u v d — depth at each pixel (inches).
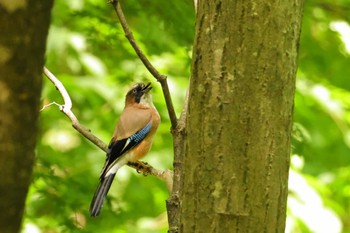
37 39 150.9
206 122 229.1
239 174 226.5
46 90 646.5
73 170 628.1
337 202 715.4
